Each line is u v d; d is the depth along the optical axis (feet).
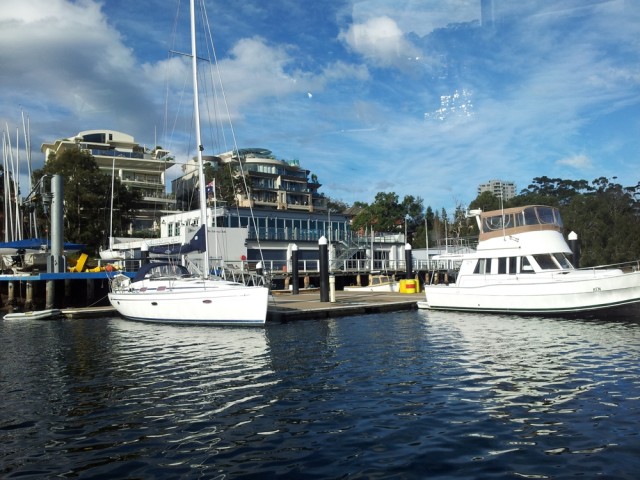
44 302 101.04
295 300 94.73
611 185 247.50
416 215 263.49
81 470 21.44
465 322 66.39
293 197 254.68
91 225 161.58
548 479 19.44
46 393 33.99
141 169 240.12
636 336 52.65
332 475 20.29
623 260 182.80
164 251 72.54
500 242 73.72
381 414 27.89
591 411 27.58
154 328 66.64
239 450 23.22
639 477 19.42
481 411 28.04
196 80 73.92
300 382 35.45
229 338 56.29
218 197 200.44
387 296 105.60
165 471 21.13
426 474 20.12
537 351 45.21
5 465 22.12
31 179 163.12
